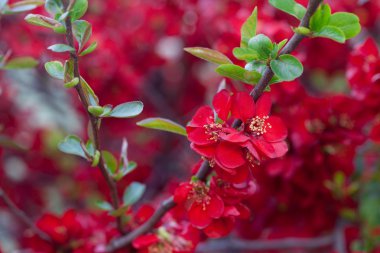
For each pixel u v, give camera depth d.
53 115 1.07
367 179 0.76
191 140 0.50
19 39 0.83
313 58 0.78
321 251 0.80
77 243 0.65
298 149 0.65
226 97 0.50
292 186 0.68
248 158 0.50
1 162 0.84
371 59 0.66
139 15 0.92
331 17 0.50
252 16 0.50
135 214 0.62
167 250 0.58
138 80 0.83
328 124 0.66
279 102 0.66
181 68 0.95
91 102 0.52
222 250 0.79
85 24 0.52
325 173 0.67
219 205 0.53
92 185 0.91
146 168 0.88
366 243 0.73
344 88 1.03
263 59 0.50
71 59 0.51
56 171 0.98
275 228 0.74
